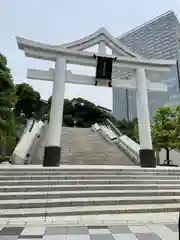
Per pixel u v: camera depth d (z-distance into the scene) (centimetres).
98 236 439
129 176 922
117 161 1505
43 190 744
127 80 1383
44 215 581
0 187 724
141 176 938
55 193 702
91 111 4700
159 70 1428
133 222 536
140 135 1291
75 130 2466
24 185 775
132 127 4138
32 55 1260
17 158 1398
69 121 4650
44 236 437
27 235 441
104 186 791
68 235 444
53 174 886
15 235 440
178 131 1989
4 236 434
